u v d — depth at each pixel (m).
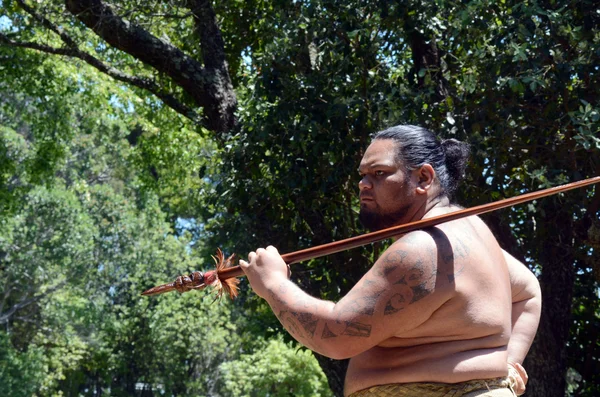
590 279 10.57
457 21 7.93
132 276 34.22
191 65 10.56
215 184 9.73
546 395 8.69
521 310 3.00
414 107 8.02
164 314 33.06
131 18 10.61
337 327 2.49
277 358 26.03
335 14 8.52
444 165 2.75
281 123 8.70
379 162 2.68
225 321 34.03
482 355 2.52
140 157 18.05
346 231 9.27
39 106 16.70
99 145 32.41
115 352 35.69
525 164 8.09
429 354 2.51
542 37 7.55
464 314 2.50
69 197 29.33
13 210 19.12
